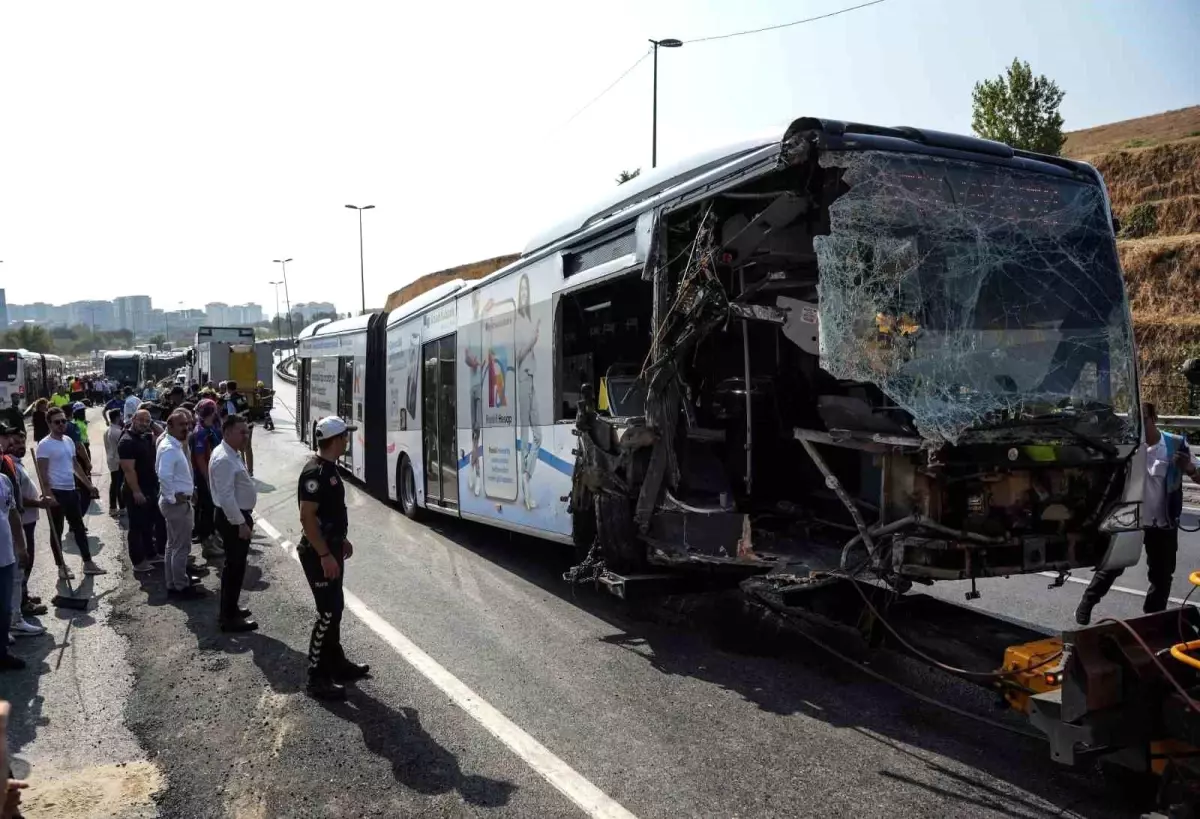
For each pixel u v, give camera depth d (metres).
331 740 5.08
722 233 6.26
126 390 28.00
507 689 5.86
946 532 4.97
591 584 8.76
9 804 2.54
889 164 5.46
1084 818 4.02
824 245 5.21
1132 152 34.25
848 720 5.25
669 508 6.45
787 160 5.46
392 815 4.21
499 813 4.19
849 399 5.48
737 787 4.39
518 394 9.34
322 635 5.85
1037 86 32.50
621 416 7.02
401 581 9.15
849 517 6.50
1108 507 5.50
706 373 7.12
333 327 21.00
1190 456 6.86
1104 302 5.80
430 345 12.54
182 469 8.60
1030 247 5.70
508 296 9.60
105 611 8.11
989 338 5.41
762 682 5.95
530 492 9.05
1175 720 3.75
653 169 7.48
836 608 6.10
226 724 5.38
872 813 4.10
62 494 9.62
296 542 11.34
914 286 5.34
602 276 7.48
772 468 7.32
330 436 5.95
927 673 6.04
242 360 34.91
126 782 4.64
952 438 4.95
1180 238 28.00
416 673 6.21
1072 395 5.50
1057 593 8.15
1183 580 8.67
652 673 6.16
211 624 7.60
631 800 4.28
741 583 6.90
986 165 5.72
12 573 6.55
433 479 12.43
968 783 4.39
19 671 6.44
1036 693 4.63
